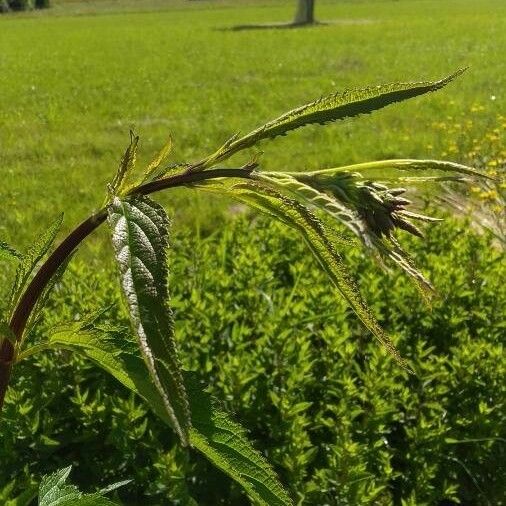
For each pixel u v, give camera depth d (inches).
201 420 41.1
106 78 890.1
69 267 182.9
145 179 43.2
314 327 169.3
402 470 146.8
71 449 137.6
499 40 1263.5
